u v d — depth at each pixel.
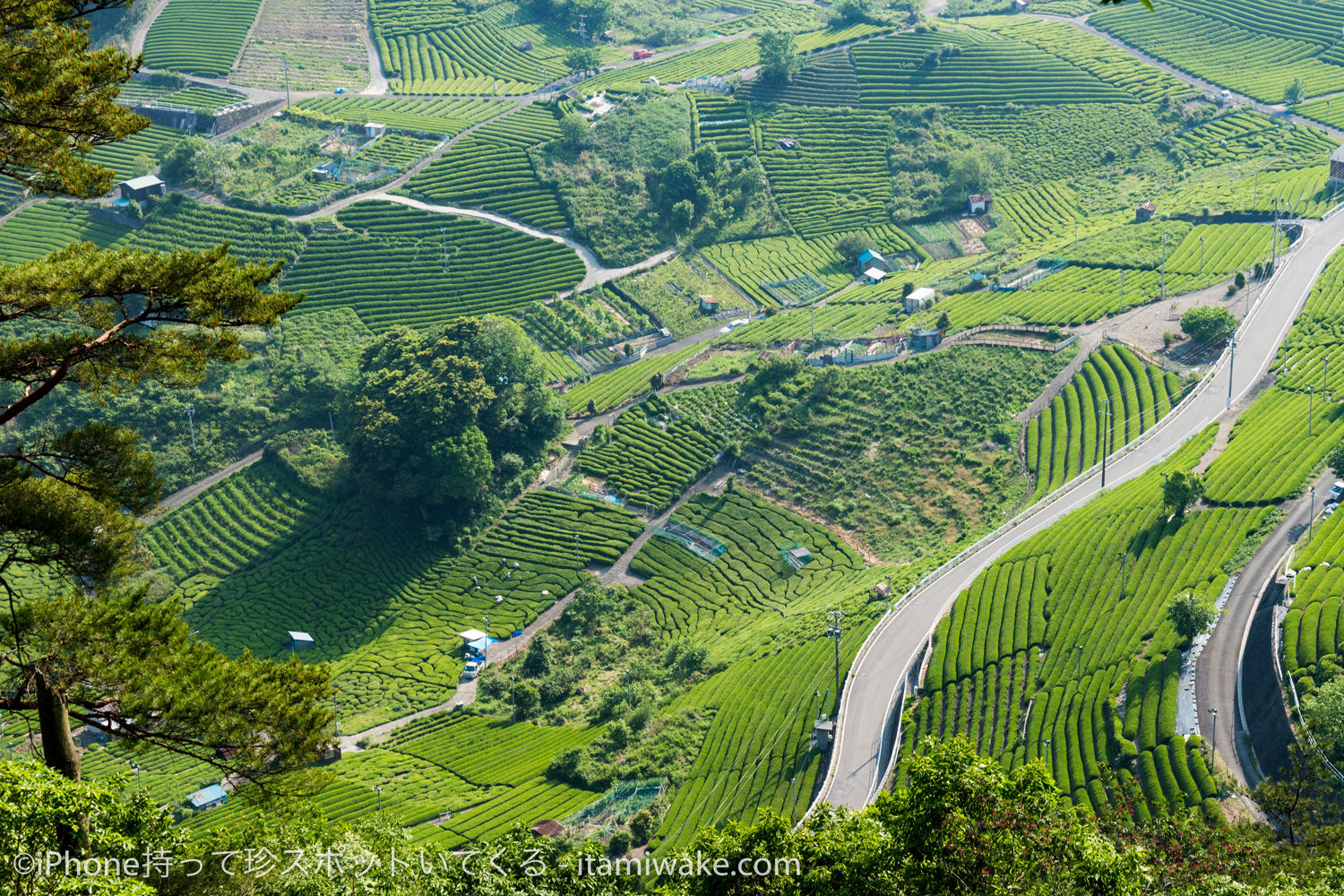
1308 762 64.25
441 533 167.00
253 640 155.50
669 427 176.75
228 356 47.19
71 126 46.28
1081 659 107.50
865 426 166.38
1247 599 109.56
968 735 104.44
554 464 176.75
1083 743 97.75
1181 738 93.12
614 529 165.75
